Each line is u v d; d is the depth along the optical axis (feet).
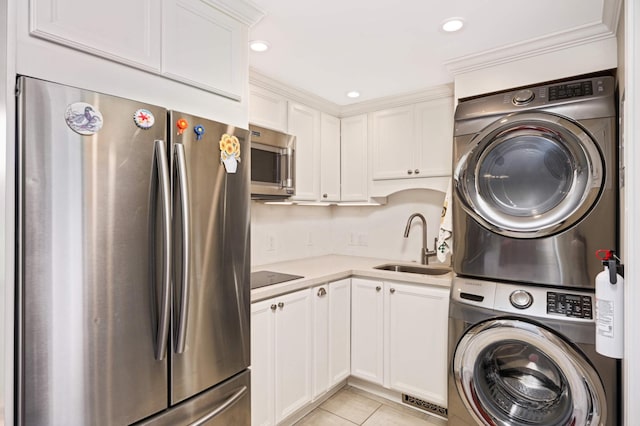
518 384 6.01
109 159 3.44
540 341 5.37
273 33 5.85
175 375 4.02
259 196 7.43
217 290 4.50
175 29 4.32
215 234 4.46
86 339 3.30
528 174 5.88
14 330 2.96
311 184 8.93
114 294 3.48
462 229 6.44
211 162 4.42
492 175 6.22
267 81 7.60
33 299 3.00
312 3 5.00
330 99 9.21
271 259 9.23
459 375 6.15
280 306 6.45
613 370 4.92
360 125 9.62
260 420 6.04
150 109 3.77
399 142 8.91
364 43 6.20
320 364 7.41
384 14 5.29
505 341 5.74
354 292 8.28
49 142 3.08
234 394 4.75
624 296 3.79
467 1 4.95
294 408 6.75
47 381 3.08
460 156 6.48
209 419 4.33
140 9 3.98
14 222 2.95
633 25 3.49
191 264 4.15
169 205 3.81
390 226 10.14
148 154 3.74
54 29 3.29
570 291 5.42
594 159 5.23
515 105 5.97
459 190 6.47
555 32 5.76
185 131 4.11
